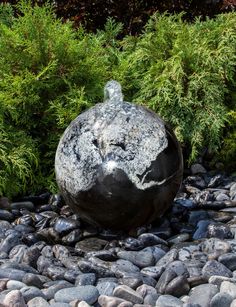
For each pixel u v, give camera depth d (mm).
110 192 4660
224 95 6875
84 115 4887
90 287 4059
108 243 4906
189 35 6875
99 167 4656
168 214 5422
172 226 5227
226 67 6668
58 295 4027
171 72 6566
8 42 6238
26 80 6066
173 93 6547
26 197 6027
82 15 8133
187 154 6762
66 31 6445
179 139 6434
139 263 4559
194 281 4156
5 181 5797
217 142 6797
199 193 5973
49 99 6359
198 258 4562
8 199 5891
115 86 4949
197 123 6508
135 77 6879
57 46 6309
